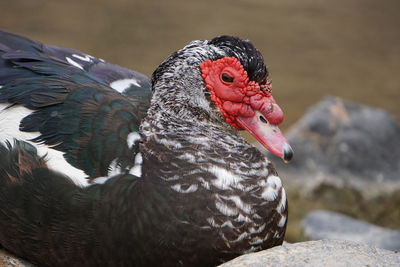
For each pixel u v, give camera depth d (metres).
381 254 7.42
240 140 8.45
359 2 31.27
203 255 7.86
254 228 7.96
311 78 22.97
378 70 24.03
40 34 24.88
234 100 8.64
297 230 14.55
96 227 7.90
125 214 7.84
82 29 25.80
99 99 8.66
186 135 8.24
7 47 9.77
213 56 8.57
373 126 16.88
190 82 8.56
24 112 8.66
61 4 28.47
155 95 8.59
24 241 8.34
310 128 16.66
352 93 21.89
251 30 26.95
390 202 15.39
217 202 7.82
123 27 26.34
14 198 8.27
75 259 8.12
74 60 10.06
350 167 16.06
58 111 8.54
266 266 7.09
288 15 29.12
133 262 7.95
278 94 21.52
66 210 7.99
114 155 8.13
